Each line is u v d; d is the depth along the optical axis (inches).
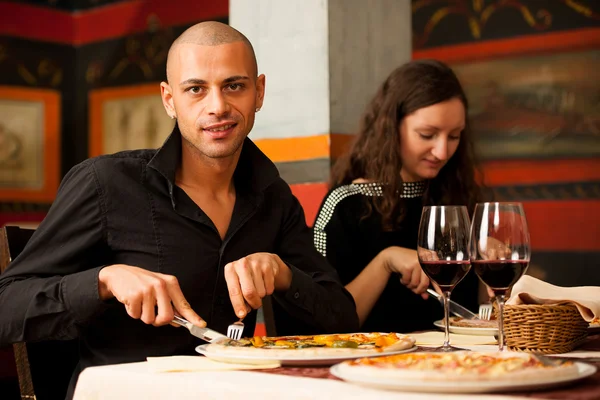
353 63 122.1
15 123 265.6
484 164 226.5
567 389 39.4
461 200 104.0
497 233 51.9
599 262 213.8
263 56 124.2
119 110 272.2
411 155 97.9
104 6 274.7
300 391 39.5
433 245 54.0
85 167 67.4
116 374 47.1
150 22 265.9
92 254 67.3
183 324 55.8
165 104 69.4
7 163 263.3
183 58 63.7
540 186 220.5
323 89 118.0
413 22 235.8
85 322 59.9
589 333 66.6
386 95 99.3
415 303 94.7
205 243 68.2
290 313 70.2
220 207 69.9
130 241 66.7
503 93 224.4
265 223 73.4
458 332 68.2
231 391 41.9
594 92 213.8
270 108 123.3
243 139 65.7
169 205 67.7
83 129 279.0
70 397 65.2
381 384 38.2
